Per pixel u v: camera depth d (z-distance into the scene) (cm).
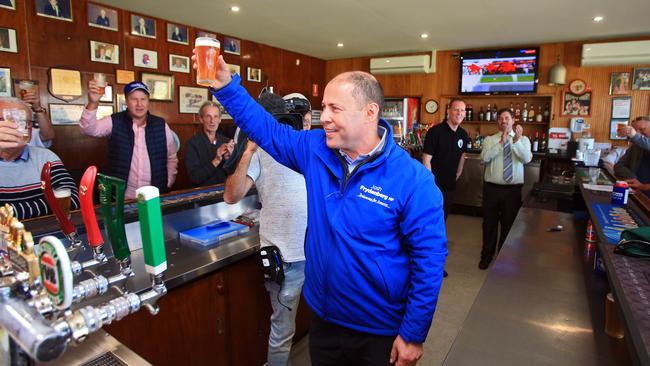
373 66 636
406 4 370
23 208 161
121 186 73
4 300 60
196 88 478
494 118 598
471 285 327
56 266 55
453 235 469
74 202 167
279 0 364
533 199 360
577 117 539
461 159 376
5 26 319
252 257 185
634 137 338
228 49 512
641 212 189
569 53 532
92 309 61
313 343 137
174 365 154
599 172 341
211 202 200
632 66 504
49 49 346
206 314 165
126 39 402
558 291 158
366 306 120
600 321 135
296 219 164
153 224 66
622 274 113
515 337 124
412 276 117
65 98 359
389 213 115
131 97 270
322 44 565
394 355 118
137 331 140
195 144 316
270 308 199
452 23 439
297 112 168
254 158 165
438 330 257
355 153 120
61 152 362
